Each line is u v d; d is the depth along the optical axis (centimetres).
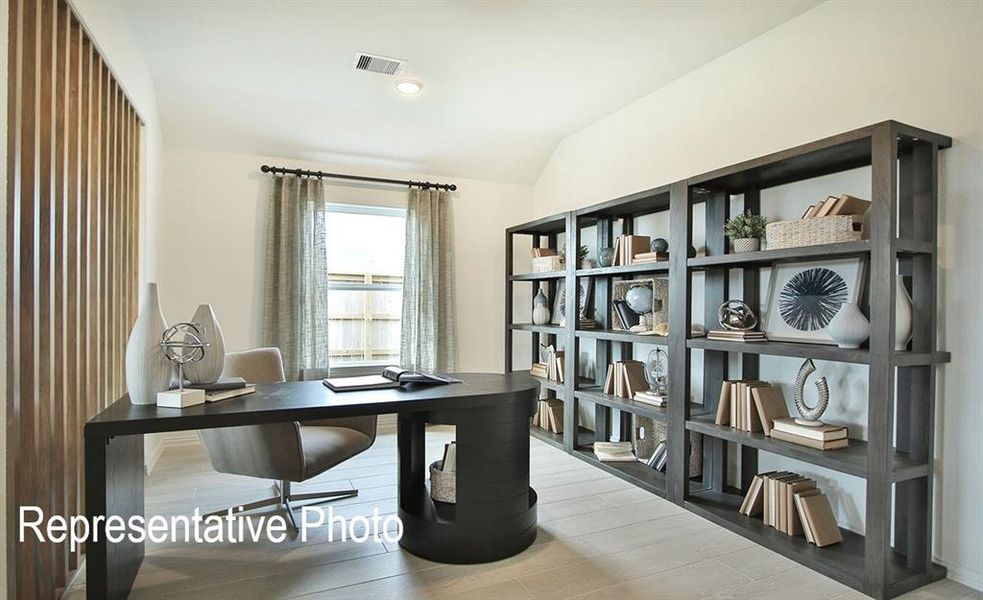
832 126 254
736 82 303
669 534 252
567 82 349
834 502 256
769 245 249
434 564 221
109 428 162
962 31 209
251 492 298
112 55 248
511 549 228
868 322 214
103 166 245
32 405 166
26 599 164
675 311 294
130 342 186
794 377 273
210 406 188
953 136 211
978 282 204
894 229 197
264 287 410
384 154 449
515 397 228
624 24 275
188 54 311
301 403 196
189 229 400
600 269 356
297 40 293
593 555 230
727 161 308
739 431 262
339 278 459
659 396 321
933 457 212
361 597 195
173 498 288
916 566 210
